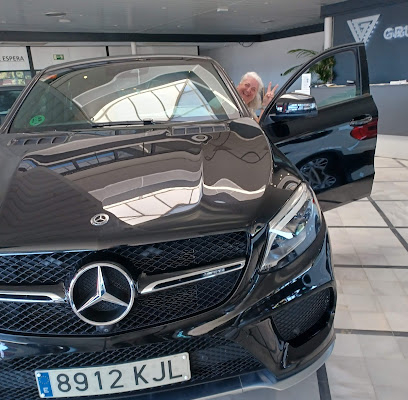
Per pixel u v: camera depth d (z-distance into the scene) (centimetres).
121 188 111
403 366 151
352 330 173
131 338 95
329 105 211
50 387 98
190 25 1135
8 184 117
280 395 139
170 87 189
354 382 144
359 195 229
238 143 140
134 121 172
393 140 570
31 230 97
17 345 95
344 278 219
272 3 813
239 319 99
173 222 98
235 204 105
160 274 95
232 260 99
